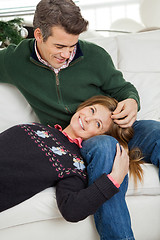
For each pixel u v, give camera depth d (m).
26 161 1.35
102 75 1.78
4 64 1.79
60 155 1.41
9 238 1.38
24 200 1.34
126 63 2.21
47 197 1.35
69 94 1.76
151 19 3.23
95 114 1.58
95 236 1.42
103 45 2.25
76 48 1.72
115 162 1.32
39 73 1.73
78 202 1.22
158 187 1.48
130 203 1.45
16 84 1.81
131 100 1.66
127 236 1.29
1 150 1.38
